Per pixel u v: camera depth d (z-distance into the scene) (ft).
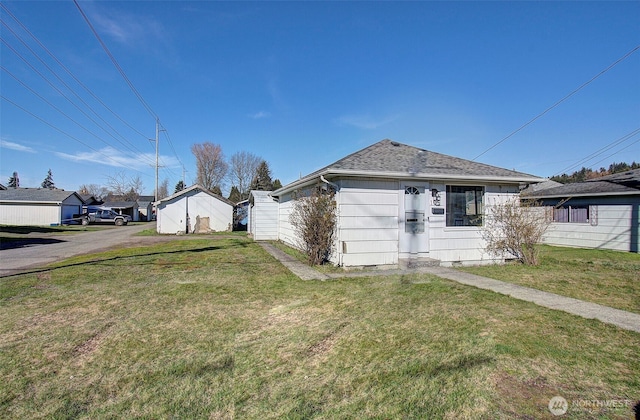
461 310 15.75
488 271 26.63
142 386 9.34
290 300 17.99
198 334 13.21
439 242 29.73
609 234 42.29
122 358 11.10
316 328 13.78
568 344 11.87
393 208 28.48
